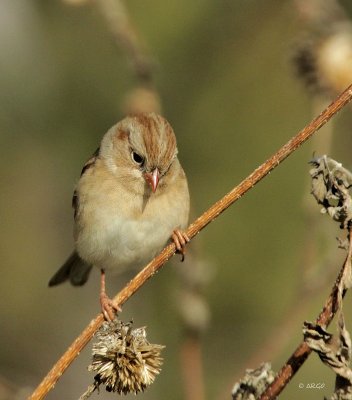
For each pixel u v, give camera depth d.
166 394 12.32
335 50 8.10
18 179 14.30
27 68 13.96
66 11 13.60
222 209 5.55
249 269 13.30
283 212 13.40
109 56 13.45
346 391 4.64
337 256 7.76
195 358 7.39
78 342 5.38
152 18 13.53
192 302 7.43
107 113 13.71
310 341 4.71
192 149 13.77
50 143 14.10
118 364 5.30
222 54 13.85
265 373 5.28
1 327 13.76
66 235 14.49
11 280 14.14
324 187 5.06
